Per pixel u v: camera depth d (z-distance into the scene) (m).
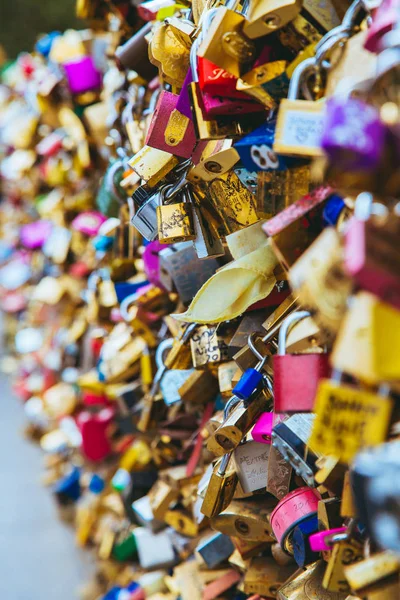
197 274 1.80
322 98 1.15
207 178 1.45
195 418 2.19
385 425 0.87
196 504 1.95
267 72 1.23
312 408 1.07
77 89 3.04
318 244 0.95
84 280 3.82
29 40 9.08
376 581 0.96
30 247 4.89
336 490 1.13
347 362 0.85
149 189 1.70
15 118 6.02
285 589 1.29
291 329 1.11
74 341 3.73
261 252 1.40
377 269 0.80
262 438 1.39
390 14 0.95
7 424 5.69
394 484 0.83
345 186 0.95
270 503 1.61
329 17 1.22
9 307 6.33
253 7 1.20
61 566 3.49
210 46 1.23
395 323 0.82
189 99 1.40
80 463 4.03
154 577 2.37
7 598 3.28
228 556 1.89
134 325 2.21
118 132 2.33
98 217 3.42
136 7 2.23
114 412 3.36
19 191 6.32
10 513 4.16
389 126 0.86
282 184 1.22
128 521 2.94
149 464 2.65
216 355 1.68
